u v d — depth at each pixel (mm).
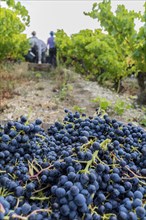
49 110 5941
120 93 8695
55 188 893
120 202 969
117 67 8578
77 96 7199
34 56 13648
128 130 1343
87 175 905
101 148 1074
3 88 7312
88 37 10414
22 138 1162
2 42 9844
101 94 7559
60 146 1248
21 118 1250
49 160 1077
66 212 840
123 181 1016
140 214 876
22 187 939
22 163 1076
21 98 6758
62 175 945
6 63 10914
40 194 966
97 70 10422
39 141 1246
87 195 876
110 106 5895
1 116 5477
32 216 812
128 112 5977
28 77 9508
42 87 7961
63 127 1424
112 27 7988
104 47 8977
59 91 7660
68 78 9242
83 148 1055
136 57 6910
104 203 945
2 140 1149
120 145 1243
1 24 9242
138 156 1198
